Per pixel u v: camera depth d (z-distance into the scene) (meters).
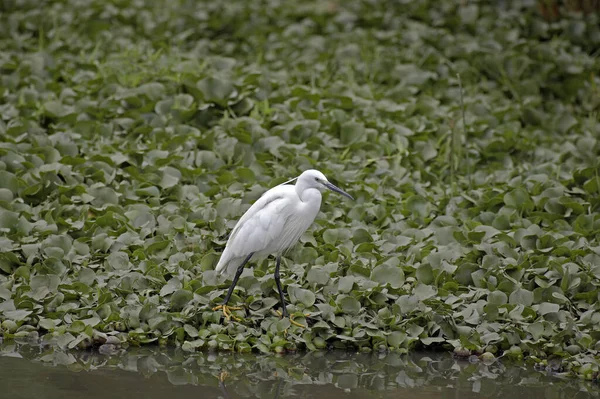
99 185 13.41
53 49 19.95
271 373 10.00
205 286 11.06
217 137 15.45
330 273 11.59
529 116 17.59
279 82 17.94
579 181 14.63
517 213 13.49
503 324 10.88
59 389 9.21
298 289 11.20
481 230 12.75
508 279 11.52
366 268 11.66
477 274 11.70
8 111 16.05
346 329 10.73
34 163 13.97
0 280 11.34
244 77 18.11
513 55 19.61
